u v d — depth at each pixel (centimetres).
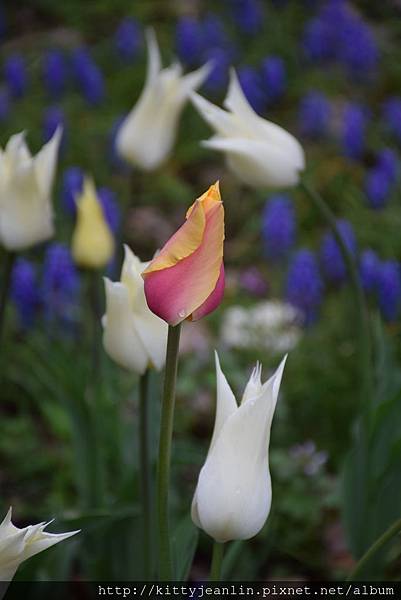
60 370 403
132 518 377
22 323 565
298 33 961
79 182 648
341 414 533
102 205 600
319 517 475
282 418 514
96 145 802
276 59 844
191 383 531
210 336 592
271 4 978
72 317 553
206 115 375
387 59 911
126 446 419
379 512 391
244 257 695
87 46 966
